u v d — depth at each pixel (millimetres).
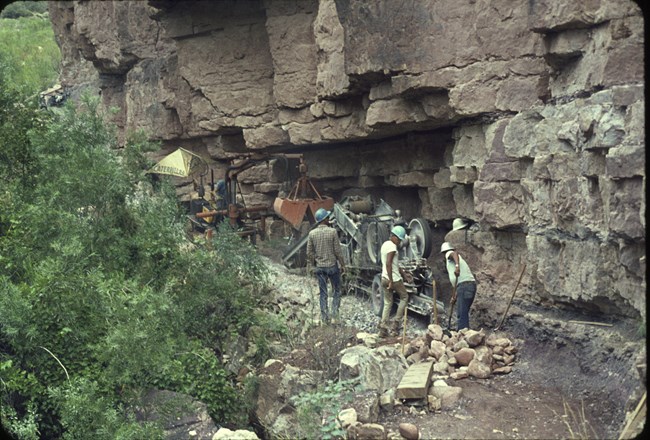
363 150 18016
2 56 16344
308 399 9016
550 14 10008
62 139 13992
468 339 10266
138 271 13297
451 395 9016
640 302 8336
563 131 9688
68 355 11344
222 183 19547
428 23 12938
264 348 12406
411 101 14180
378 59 13828
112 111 14906
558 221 9977
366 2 13938
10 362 10641
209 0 21109
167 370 11117
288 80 18875
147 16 25609
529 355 10102
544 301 10656
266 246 19109
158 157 25203
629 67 8812
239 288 13758
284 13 18812
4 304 10977
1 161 14711
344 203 16109
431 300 12039
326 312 12828
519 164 11180
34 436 10062
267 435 10727
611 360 8750
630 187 8195
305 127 18875
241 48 21016
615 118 8570
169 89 23766
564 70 10398
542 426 8180
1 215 13805
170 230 13883
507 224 11312
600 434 7789
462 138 13219
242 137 22609
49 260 11617
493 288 11805
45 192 13320
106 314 11453
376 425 8320
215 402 11305
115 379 10719
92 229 13211
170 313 12008
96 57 28266
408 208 17375
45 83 34719
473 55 12523
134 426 10000
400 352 9961
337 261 13273
